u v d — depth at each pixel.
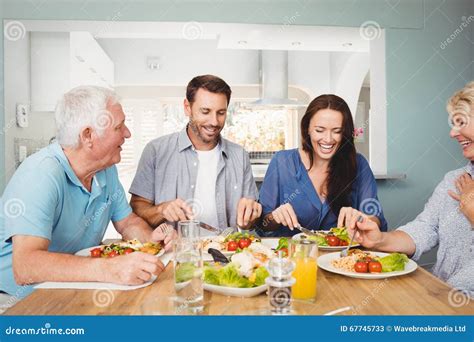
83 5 2.77
